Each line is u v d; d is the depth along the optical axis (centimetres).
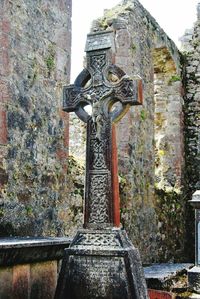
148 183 928
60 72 653
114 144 445
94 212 430
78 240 422
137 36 900
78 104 458
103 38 457
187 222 1150
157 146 1121
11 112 552
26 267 427
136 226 841
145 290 412
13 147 551
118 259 405
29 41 592
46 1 630
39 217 589
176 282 693
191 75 1223
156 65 1124
